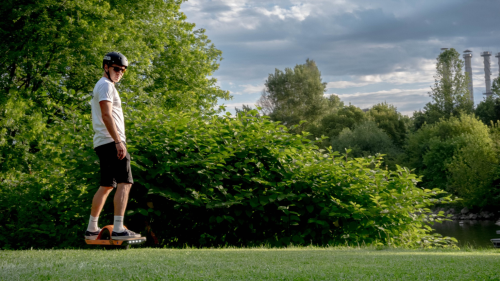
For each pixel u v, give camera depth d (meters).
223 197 6.00
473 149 40.03
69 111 6.87
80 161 5.78
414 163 49.34
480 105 57.47
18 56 12.83
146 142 5.92
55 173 6.80
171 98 18.19
